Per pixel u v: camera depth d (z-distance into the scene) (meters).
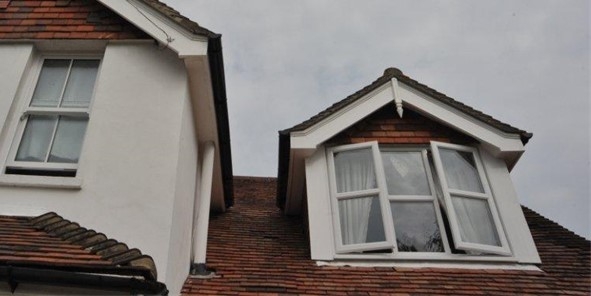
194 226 6.56
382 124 7.20
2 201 4.75
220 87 6.35
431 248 6.16
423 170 6.82
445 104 7.12
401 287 5.33
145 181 4.98
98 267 3.49
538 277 5.73
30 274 3.44
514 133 6.87
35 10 6.41
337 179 6.79
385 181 6.48
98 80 5.84
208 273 5.80
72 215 4.72
